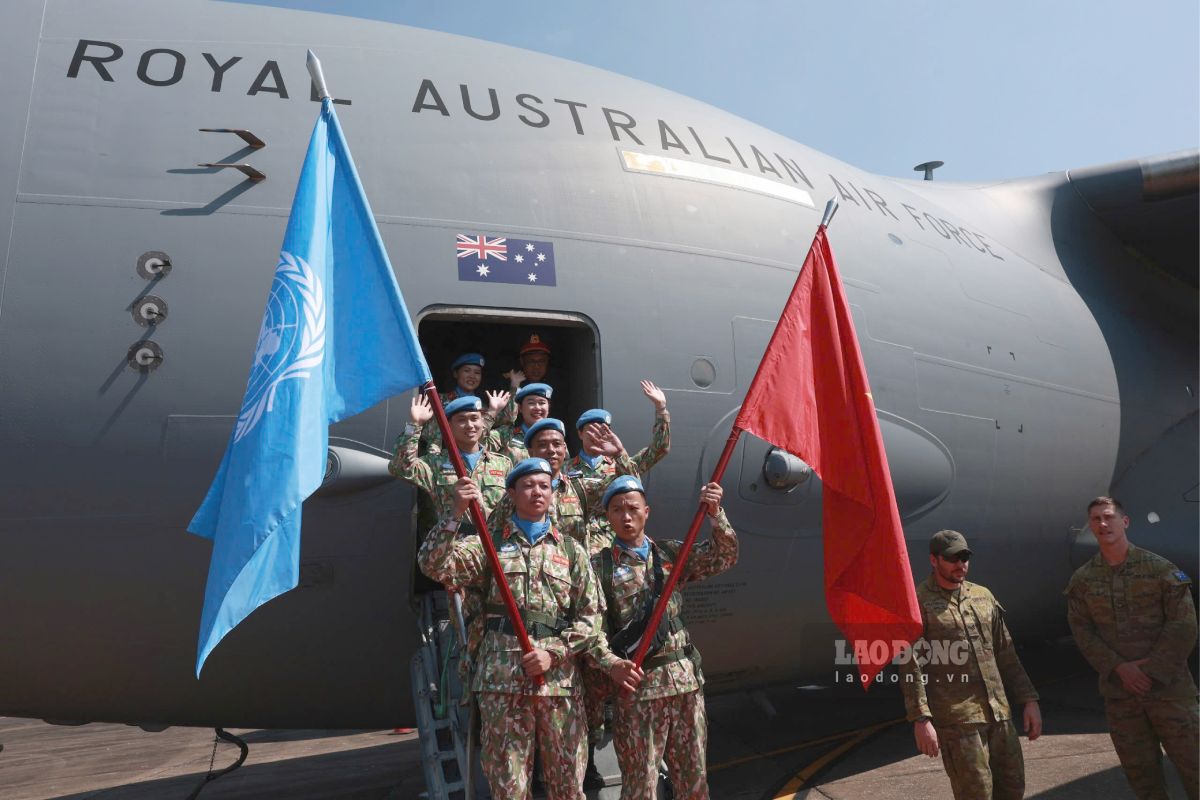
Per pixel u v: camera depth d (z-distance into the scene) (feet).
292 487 11.27
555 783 11.62
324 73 17.31
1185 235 30.73
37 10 16.39
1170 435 28.04
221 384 14.73
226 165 15.61
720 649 18.97
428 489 13.21
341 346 12.42
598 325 16.96
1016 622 26.03
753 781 21.58
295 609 15.65
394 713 17.52
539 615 11.73
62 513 14.26
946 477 20.95
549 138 18.17
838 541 14.08
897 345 20.66
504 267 16.47
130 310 14.58
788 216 20.29
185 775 27.78
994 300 24.13
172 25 17.08
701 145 20.12
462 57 19.01
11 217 14.52
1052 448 23.89
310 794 23.84
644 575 12.87
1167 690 14.02
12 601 14.37
